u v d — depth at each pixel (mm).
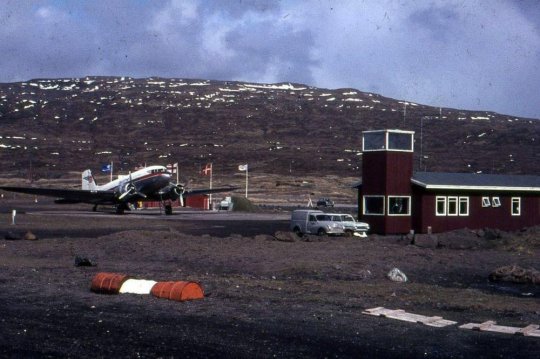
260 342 14688
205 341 14734
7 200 122375
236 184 157000
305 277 26531
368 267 29234
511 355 13812
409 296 20922
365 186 48906
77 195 75125
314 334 15523
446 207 49000
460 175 51906
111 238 38531
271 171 187250
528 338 15320
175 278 24781
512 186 51625
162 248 35094
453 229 49156
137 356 13422
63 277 24734
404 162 48312
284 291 21766
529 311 18625
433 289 22625
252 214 77688
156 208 95688
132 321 16844
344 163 198375
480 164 191750
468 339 15156
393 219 47719
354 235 45125
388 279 26078
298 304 19391
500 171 179875
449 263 31812
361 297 20703
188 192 81625
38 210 82188
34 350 13820
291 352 13844
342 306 19125
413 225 48312
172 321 16891
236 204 88000
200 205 99188
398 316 17422
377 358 13484
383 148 47875
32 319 16984
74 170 190375
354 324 16641
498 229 49031
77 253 33125
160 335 15289
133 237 38719
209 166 114188
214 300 20016
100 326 16219
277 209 91312
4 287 22203
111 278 21297
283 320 17094
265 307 18906
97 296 20578
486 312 18547
